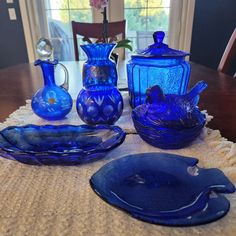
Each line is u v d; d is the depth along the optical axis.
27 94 0.91
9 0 2.11
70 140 0.52
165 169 0.41
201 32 2.22
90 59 0.63
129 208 0.31
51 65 0.65
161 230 0.29
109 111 0.61
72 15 2.25
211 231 0.28
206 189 0.33
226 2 2.12
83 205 0.33
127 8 2.21
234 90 0.90
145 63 0.64
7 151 0.43
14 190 0.37
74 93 0.89
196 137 0.51
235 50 1.31
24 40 2.27
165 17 2.24
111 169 0.40
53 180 0.39
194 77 1.10
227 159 0.44
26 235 0.29
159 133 0.48
